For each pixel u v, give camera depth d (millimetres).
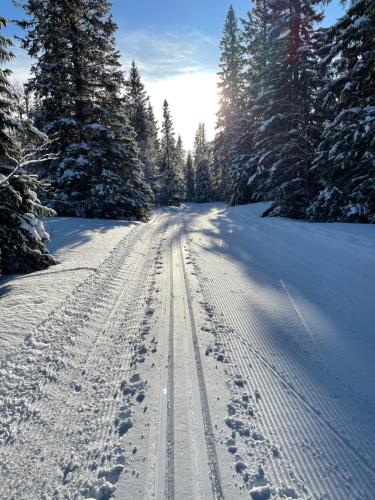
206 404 3205
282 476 2428
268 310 5457
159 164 56094
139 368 3844
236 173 30375
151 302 5949
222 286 6754
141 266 8492
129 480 2404
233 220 18547
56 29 16062
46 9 15734
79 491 2320
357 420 2965
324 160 13859
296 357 4031
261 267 8070
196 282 7051
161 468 2506
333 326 4797
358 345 4254
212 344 4387
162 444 2732
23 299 5773
